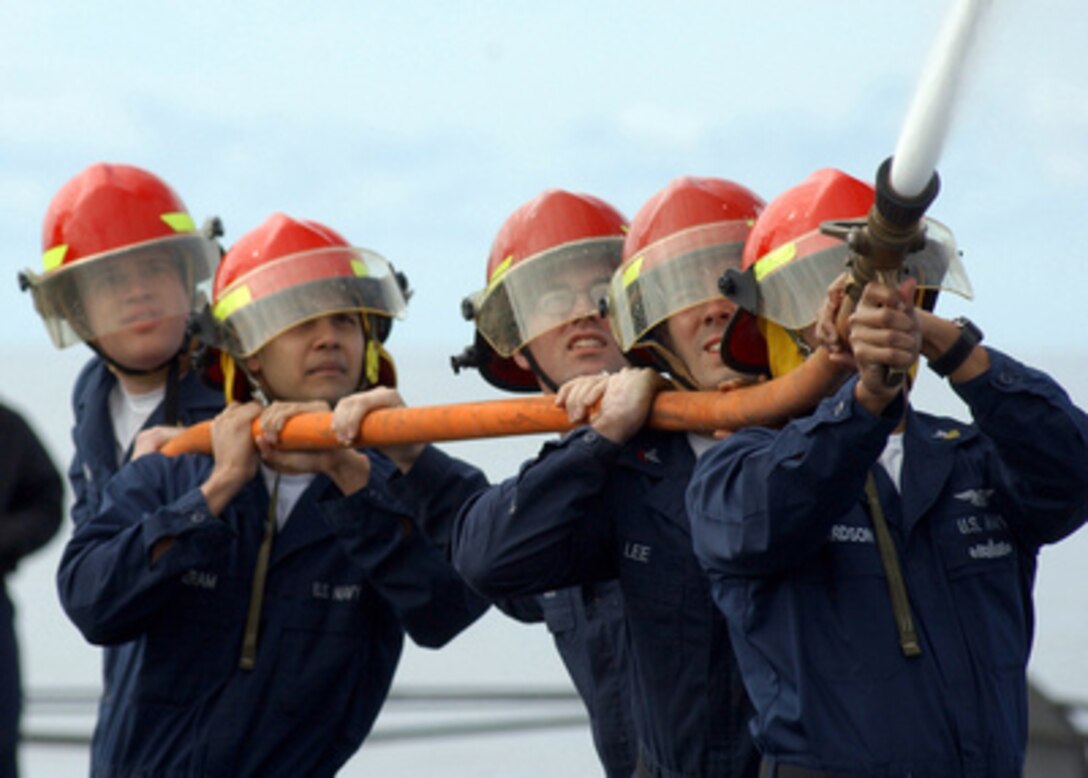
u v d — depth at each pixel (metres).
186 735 14.71
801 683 10.89
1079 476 11.08
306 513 14.82
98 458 17.92
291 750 14.75
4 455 16.42
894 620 11.02
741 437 11.44
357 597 14.80
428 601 14.41
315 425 13.97
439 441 13.41
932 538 11.27
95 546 14.73
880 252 9.62
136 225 17.98
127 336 17.64
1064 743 20.09
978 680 11.05
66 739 21.72
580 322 14.16
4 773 16.30
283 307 14.61
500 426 13.02
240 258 14.92
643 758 12.77
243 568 14.73
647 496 12.44
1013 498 11.34
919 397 106.38
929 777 10.78
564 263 14.23
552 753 39.69
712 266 12.55
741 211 12.82
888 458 11.53
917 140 8.81
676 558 12.34
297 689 14.69
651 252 12.72
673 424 12.16
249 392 15.27
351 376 14.88
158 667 14.74
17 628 16.52
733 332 12.17
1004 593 11.30
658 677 12.44
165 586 14.39
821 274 11.59
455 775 37.19
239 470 14.37
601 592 14.09
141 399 17.95
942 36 8.13
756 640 11.13
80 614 14.53
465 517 12.85
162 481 15.02
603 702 14.05
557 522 12.27
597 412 12.40
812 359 11.06
